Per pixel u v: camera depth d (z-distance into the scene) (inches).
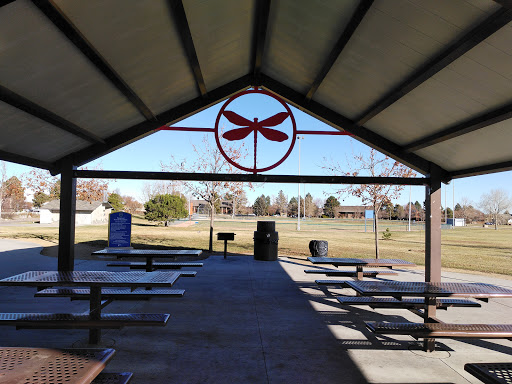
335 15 165.6
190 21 178.1
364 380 135.3
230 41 217.2
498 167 223.0
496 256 647.1
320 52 205.3
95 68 172.6
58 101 186.7
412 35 148.6
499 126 181.5
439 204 261.1
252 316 214.8
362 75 201.5
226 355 155.3
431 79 169.9
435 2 123.9
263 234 460.1
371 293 161.3
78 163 262.5
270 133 281.7
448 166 259.6
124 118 244.8
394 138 261.7
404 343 176.6
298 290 290.5
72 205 260.2
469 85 161.3
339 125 275.1
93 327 151.3
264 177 272.4
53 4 121.0
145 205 1574.8
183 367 142.3
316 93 256.7
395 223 2800.2
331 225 2148.1
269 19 201.5
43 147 231.3
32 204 2807.6
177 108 275.7
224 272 366.9
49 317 155.1
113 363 144.9
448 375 141.3
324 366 146.9
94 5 134.4
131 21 153.4
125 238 455.8
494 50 133.0
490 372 90.5
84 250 544.1
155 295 192.4
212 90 277.9
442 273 406.3
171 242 721.6
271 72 270.5
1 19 119.6
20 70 151.4
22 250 542.6
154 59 193.9
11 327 186.9
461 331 149.3
